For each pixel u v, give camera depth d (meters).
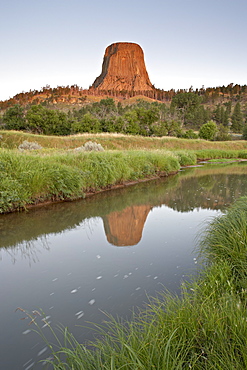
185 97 91.19
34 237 5.20
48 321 2.70
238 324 1.88
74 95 139.75
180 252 4.33
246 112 109.56
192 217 6.54
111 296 3.10
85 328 2.56
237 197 9.02
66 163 9.20
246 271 2.79
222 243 3.52
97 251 4.47
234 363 1.63
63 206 7.50
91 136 28.27
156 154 15.45
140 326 2.44
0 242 4.95
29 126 36.31
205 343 1.85
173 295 3.00
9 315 2.82
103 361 1.91
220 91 164.75
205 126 45.44
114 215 6.76
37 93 145.00
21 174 7.11
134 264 3.94
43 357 2.24
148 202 8.28
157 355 1.71
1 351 2.31
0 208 6.46
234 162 24.06
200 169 18.48
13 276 3.67
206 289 2.66
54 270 3.82
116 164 11.04
